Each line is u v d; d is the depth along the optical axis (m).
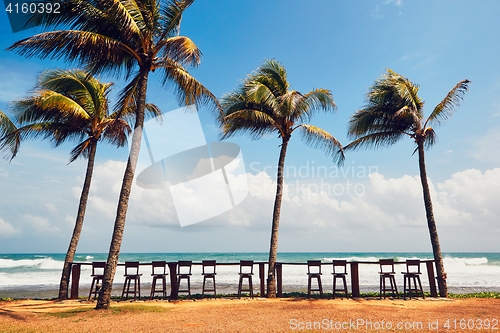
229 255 73.56
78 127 13.62
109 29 10.28
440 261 13.31
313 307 10.70
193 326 7.97
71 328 7.64
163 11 11.05
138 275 12.29
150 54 10.79
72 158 13.78
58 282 25.77
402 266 37.19
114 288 19.45
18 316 8.97
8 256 75.00
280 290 13.21
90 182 13.55
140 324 8.14
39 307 10.74
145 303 11.35
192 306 10.90
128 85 11.05
